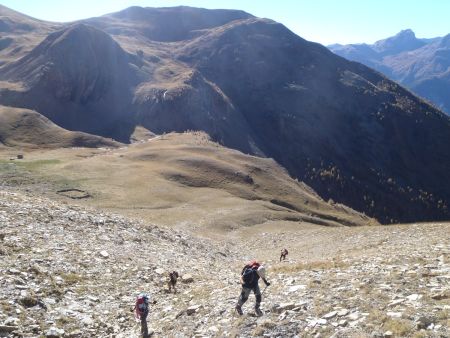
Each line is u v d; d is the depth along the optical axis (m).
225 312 16.62
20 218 31.36
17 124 185.50
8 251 23.66
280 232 60.03
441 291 14.62
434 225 40.72
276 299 16.86
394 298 14.71
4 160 113.94
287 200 119.19
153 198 82.62
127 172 101.69
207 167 119.00
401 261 21.02
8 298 17.61
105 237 33.19
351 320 13.45
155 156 125.69
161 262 30.17
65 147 174.38
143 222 45.00
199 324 16.33
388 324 12.52
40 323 16.41
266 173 136.62
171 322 17.41
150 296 22.19
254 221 72.75
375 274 18.22
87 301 19.75
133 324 18.19
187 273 27.80
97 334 16.78
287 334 13.52
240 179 117.12
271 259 41.06
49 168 99.06
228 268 34.16
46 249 25.64
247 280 15.74
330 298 15.60
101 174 97.44
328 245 43.09
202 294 20.86
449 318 12.43
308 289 17.34
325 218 116.88
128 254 29.97
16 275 20.14
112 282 23.31
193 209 77.75
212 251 43.62
